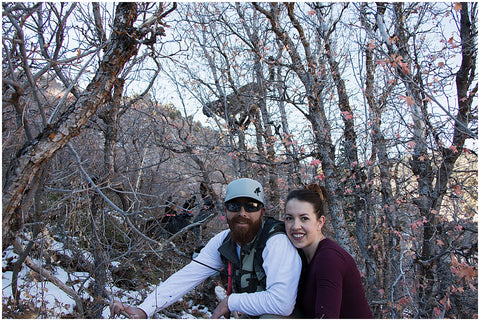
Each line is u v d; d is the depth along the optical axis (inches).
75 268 158.9
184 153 211.6
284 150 256.2
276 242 75.9
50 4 101.1
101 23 129.5
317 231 79.4
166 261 171.8
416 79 183.2
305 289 75.5
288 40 202.7
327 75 231.3
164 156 217.3
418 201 212.8
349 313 72.6
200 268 90.6
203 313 185.3
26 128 80.0
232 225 79.0
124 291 162.6
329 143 207.0
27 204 77.1
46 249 127.7
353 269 73.5
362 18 209.3
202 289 209.0
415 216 226.2
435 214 201.0
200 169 217.2
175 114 267.3
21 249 108.6
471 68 201.6
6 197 71.4
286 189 262.8
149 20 96.1
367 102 224.5
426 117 185.2
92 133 195.5
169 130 221.1
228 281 82.4
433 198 200.1
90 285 153.8
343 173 251.1
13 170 74.0
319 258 72.6
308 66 201.5
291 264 73.6
